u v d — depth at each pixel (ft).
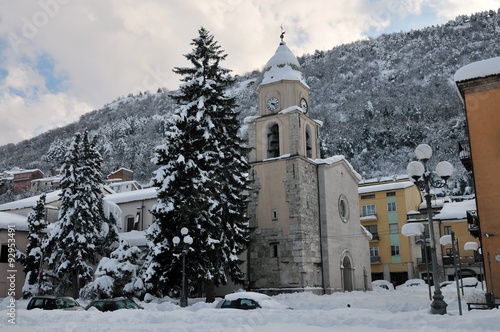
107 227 131.03
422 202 210.59
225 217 102.99
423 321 43.11
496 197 70.18
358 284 138.82
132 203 153.07
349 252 136.26
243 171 110.52
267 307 61.98
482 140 72.54
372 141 351.25
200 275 93.76
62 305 73.67
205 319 49.32
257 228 122.31
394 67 563.07
